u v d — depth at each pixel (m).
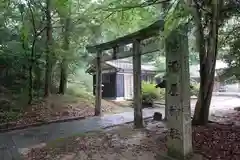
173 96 3.72
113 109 10.34
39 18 9.35
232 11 5.16
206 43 5.39
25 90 9.93
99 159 3.79
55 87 11.91
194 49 6.37
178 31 3.64
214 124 5.66
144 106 11.00
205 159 3.52
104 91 13.90
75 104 10.01
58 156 4.03
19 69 10.40
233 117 6.91
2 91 9.52
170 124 3.78
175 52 3.69
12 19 9.47
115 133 5.57
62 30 10.02
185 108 3.63
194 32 5.27
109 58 8.16
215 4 4.72
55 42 9.58
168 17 3.90
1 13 8.91
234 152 3.61
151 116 8.02
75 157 3.93
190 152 3.67
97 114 8.84
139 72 6.38
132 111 9.92
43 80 11.20
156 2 4.62
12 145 4.98
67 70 11.55
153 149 4.16
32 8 9.00
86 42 10.23
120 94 13.39
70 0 6.84
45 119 7.82
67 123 7.47
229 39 6.26
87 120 7.90
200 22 4.82
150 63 16.78
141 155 3.89
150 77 14.70
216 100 13.06
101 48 8.23
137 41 6.34
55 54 9.24
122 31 7.11
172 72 3.74
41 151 4.42
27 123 7.26
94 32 8.41
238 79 7.05
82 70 14.38
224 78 7.54
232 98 14.24
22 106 8.59
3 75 10.27
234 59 6.72
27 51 9.27
